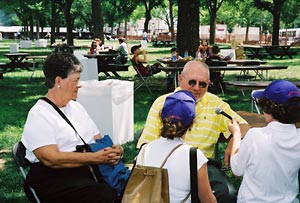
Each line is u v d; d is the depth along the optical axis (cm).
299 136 291
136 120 929
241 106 1098
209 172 329
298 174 328
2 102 1175
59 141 340
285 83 294
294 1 5425
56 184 332
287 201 292
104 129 681
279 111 288
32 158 343
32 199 347
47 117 339
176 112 281
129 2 6106
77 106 374
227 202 313
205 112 401
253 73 1853
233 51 1775
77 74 353
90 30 8244
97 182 337
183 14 1611
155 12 8444
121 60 1723
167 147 283
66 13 3409
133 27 9631
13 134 827
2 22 11375
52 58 351
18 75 1812
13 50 2227
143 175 275
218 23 8256
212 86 1370
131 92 743
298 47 4669
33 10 6500
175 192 277
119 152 338
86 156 330
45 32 8538
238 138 330
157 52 3544
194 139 397
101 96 672
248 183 296
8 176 592
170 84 1334
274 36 3641
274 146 288
